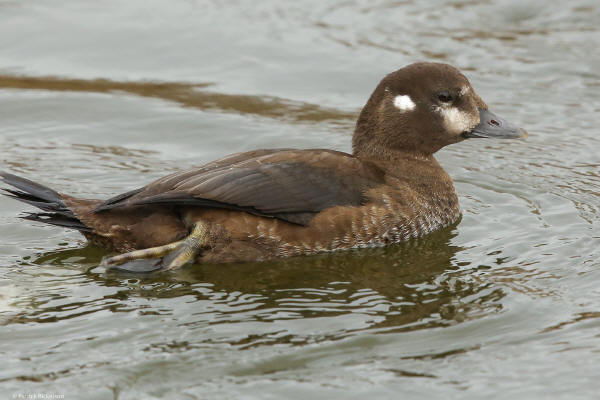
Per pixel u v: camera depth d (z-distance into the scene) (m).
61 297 9.61
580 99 15.85
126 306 9.39
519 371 8.16
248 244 10.55
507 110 15.45
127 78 16.88
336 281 10.10
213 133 15.07
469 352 8.48
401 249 11.04
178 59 17.59
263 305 9.45
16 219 11.85
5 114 15.49
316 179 10.75
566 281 9.93
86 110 15.73
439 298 9.60
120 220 10.36
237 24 18.83
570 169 13.70
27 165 13.74
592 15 18.72
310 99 16.22
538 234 11.33
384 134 11.89
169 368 8.17
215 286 9.95
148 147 14.58
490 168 13.96
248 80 16.86
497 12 19.02
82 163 13.89
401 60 17.09
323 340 8.67
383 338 8.72
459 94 11.81
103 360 8.29
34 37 18.17
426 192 11.60
